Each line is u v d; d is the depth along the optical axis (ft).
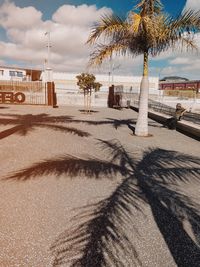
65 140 29.04
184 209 12.79
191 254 9.40
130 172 17.99
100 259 8.85
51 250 9.24
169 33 29.94
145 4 28.60
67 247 9.41
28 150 23.86
